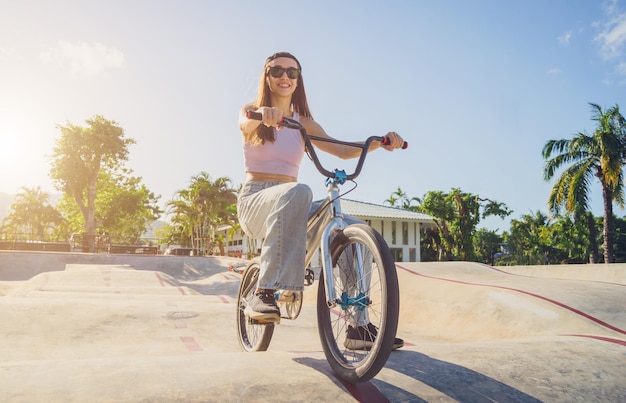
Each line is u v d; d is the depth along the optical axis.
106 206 40.81
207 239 40.34
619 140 20.17
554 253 41.41
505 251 54.78
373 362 1.95
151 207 44.09
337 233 2.38
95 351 4.16
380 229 34.47
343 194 2.41
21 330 4.46
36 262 16.98
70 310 5.19
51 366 2.20
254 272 3.32
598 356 2.94
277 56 2.83
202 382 2.06
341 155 2.93
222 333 4.96
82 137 36.47
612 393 2.42
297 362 2.49
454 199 36.31
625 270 9.78
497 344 3.13
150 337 4.69
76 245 27.16
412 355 2.70
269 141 2.68
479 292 6.18
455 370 2.47
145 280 9.74
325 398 2.03
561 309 5.05
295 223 2.30
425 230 41.88
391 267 1.97
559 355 2.89
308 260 2.60
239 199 2.73
